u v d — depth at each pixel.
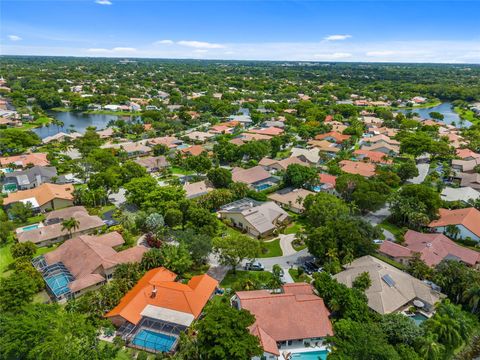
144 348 56.75
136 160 153.12
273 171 145.88
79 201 112.12
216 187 123.62
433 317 58.88
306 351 57.66
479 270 76.38
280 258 84.38
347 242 78.12
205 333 50.69
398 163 157.25
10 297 59.94
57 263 77.19
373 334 51.62
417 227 98.00
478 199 107.00
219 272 78.19
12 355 50.56
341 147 179.25
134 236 93.38
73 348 50.03
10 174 131.38
